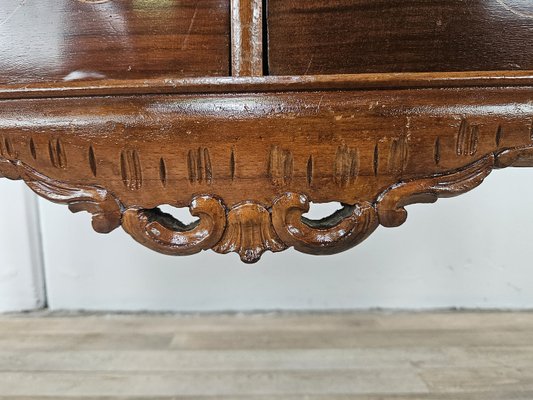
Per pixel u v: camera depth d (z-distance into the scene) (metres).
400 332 1.18
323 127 0.37
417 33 0.38
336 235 0.39
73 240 1.29
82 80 0.39
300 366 1.03
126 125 0.37
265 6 0.38
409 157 0.38
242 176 0.38
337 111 0.37
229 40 0.38
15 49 0.39
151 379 0.98
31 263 1.31
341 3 0.38
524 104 0.38
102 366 1.03
